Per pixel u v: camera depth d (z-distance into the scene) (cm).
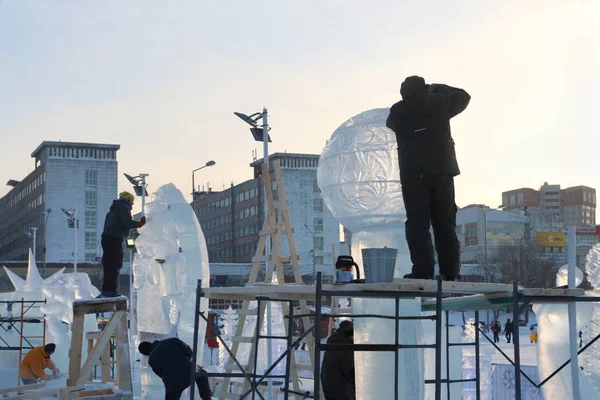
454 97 775
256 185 12150
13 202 14412
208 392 1011
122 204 1348
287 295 911
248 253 12394
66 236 11956
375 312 846
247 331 1703
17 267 9762
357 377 849
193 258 1300
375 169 896
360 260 922
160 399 1296
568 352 1042
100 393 1091
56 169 12038
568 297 727
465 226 14250
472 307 895
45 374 1504
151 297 1394
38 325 2364
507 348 3644
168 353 1007
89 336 1327
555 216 14612
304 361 1638
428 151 758
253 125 1861
